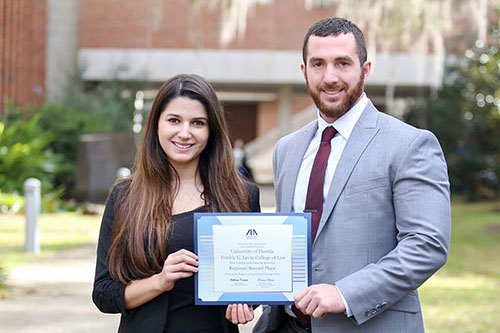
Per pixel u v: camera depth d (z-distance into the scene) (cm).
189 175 318
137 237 298
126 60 2583
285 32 2828
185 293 299
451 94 2400
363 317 276
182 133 304
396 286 276
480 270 1044
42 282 817
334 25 302
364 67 306
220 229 288
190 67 2817
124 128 2208
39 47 2375
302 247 287
